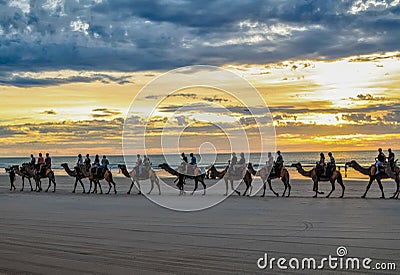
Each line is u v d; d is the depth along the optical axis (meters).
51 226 16.39
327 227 15.34
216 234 14.36
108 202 25.20
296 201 24.17
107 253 11.77
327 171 26.20
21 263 10.80
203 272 9.91
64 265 10.57
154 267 10.33
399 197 25.89
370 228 15.03
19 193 32.56
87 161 32.31
